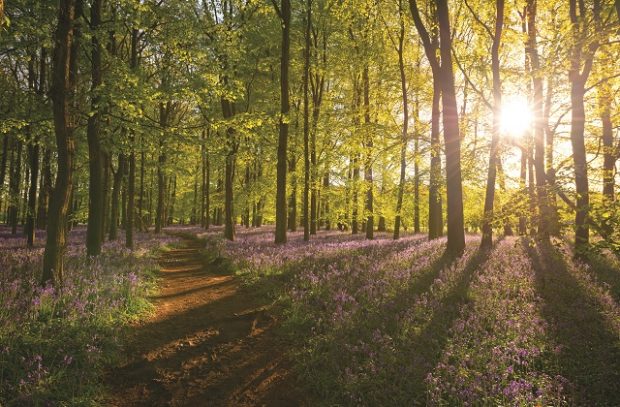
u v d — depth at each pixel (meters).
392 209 29.52
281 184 20.27
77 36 11.05
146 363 6.56
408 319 7.23
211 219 68.12
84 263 11.74
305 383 5.91
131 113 11.30
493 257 12.27
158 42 13.44
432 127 19.98
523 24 19.08
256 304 10.11
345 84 29.33
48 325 6.66
